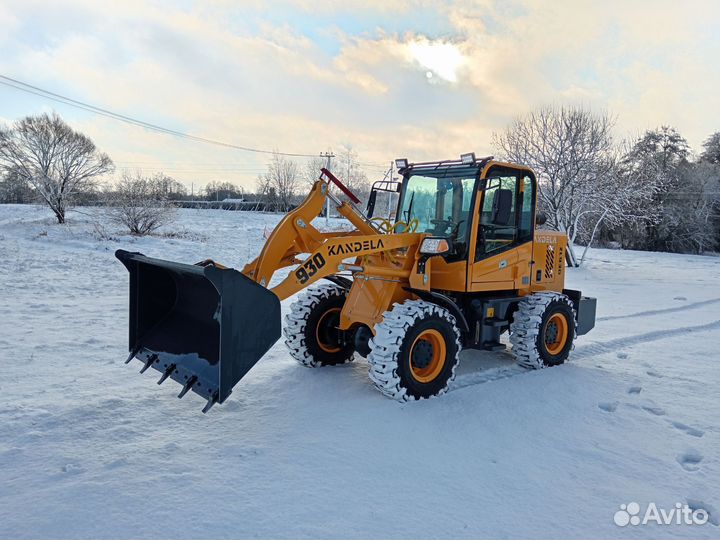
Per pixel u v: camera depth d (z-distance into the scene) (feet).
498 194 16.60
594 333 26.43
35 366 17.81
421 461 11.62
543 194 69.36
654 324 29.40
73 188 90.12
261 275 14.74
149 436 12.44
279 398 15.25
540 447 12.56
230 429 12.97
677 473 11.43
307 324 18.08
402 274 16.34
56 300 31.30
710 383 17.95
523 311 18.81
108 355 19.48
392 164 20.29
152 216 71.20
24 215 100.99
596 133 68.28
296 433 12.81
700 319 31.42
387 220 18.53
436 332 15.67
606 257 90.74
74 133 89.71
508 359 20.62
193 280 14.39
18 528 8.73
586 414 14.80
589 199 69.56
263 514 9.37
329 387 16.28
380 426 13.29
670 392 16.94
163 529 8.85
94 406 14.07
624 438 13.21
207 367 13.46
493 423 13.85
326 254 15.10
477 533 9.05
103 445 11.89
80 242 60.70
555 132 69.62
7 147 84.53
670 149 144.36
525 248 19.24
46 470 10.68
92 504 9.48
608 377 18.31
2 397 14.69
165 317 15.71
